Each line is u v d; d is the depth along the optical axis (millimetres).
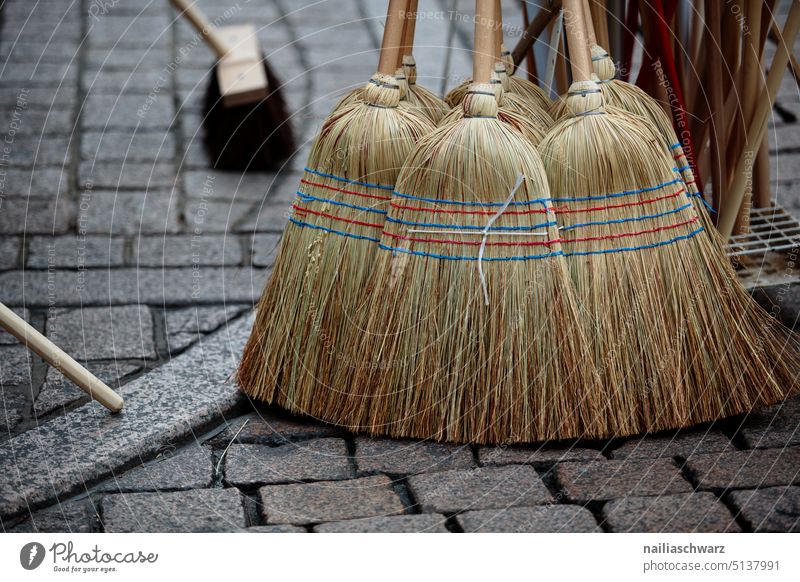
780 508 2016
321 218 2240
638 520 1996
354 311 2225
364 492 2096
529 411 2172
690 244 2209
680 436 2244
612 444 2223
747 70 2629
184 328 2742
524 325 2127
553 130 2195
